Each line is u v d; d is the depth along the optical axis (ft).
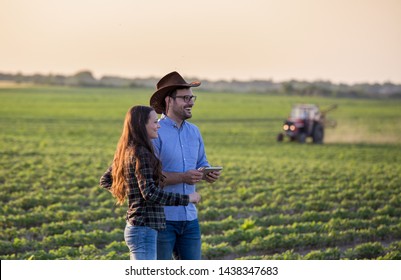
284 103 549.54
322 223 85.81
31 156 162.30
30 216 87.20
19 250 70.44
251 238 77.36
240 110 442.50
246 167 148.66
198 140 44.06
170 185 41.63
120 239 75.41
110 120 321.32
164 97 43.39
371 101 631.15
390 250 70.90
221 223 84.17
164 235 41.34
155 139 42.16
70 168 138.41
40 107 402.11
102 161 154.81
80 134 244.42
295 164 159.33
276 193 111.86
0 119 304.09
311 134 226.58
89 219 89.10
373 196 111.34
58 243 72.64
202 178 42.16
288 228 80.69
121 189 39.86
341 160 175.22
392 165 165.27
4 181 121.08
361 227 85.66
